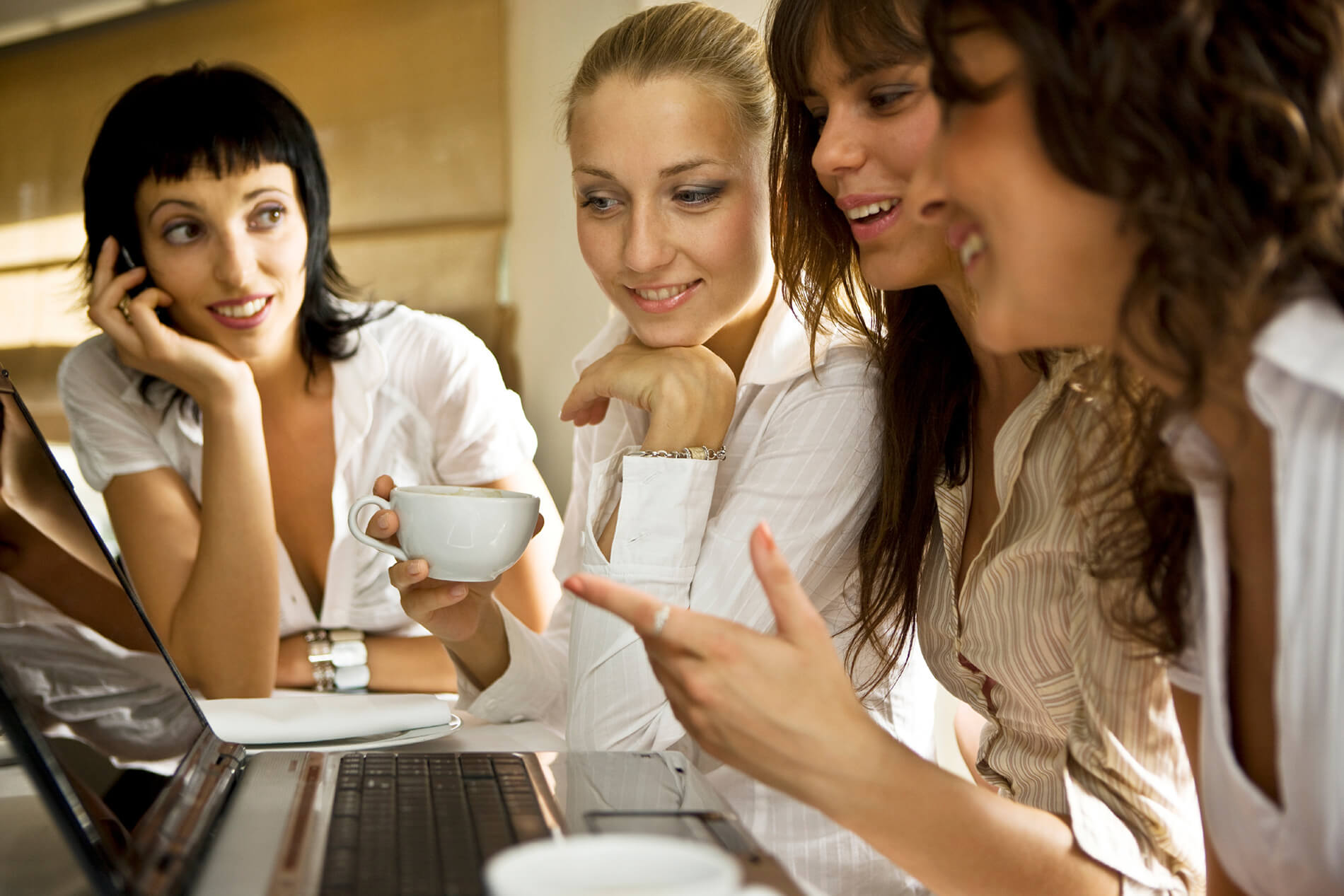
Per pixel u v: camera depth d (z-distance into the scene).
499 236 2.94
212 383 1.46
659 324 1.12
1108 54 0.53
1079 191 0.55
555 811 0.65
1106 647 0.84
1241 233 0.54
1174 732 0.86
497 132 2.94
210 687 1.44
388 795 0.69
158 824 0.60
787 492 1.06
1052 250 0.57
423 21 3.02
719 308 1.12
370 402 1.63
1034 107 0.55
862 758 0.67
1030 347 0.62
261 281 1.53
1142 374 0.62
